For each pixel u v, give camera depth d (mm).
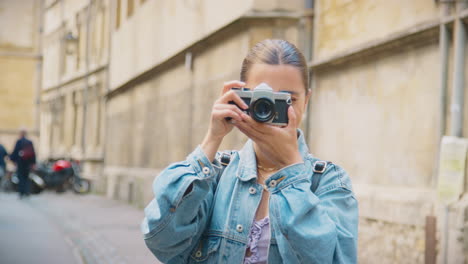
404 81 5660
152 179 12898
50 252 7387
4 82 33094
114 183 16656
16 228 9664
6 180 19766
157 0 12992
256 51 1762
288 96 1682
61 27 28016
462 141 4848
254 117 1655
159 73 13039
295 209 1626
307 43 7492
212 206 1839
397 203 5461
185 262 1844
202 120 10102
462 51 4930
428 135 5305
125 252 7125
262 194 1794
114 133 17438
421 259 5125
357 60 6414
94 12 22203
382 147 5938
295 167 1679
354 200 1794
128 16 15953
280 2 7801
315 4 7363
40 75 33375
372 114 6129
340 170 1809
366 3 6215
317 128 7188
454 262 4711
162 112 12703
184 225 1730
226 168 1874
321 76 7145
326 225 1642
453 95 4938
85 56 23297
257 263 1744
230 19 8586
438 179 4926
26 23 33438
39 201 15578
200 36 9945
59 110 27672
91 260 6660
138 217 11289
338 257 1672
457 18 4910
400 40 5605
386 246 5586
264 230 1759
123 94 16500
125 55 16094
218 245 1783
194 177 1688
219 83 9281
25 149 16734
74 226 9859
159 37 12703
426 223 4922
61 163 18797
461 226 4688
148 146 13812
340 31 6727
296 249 1627
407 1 5578
